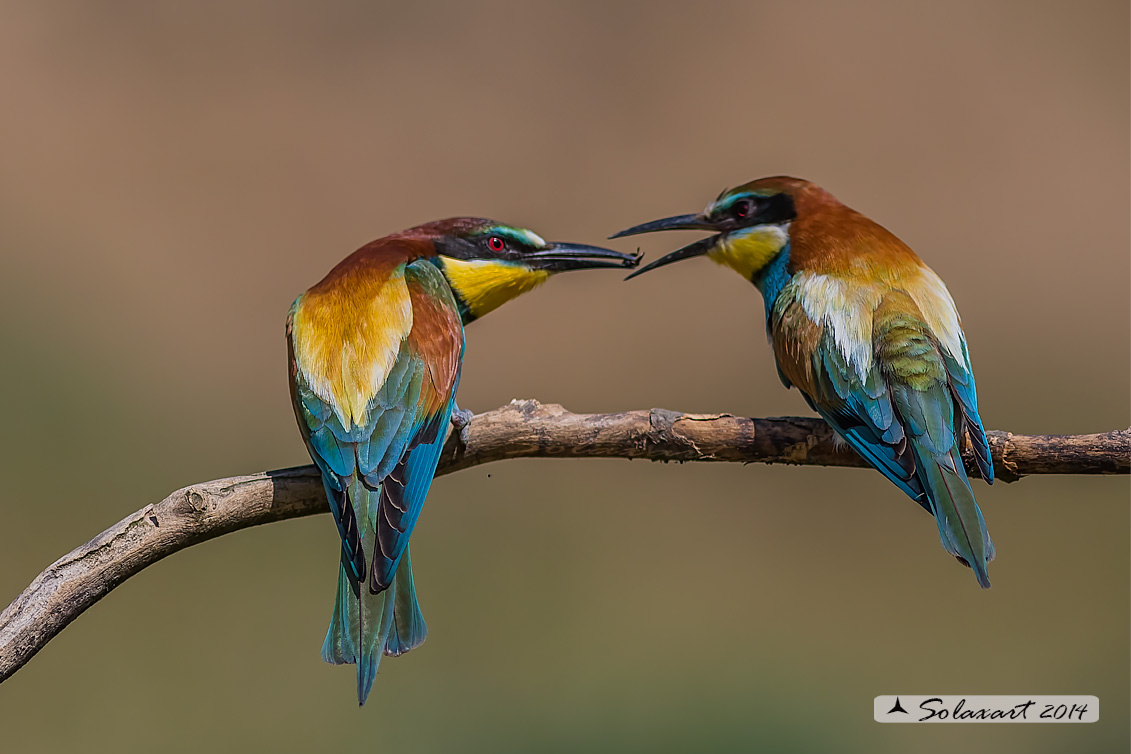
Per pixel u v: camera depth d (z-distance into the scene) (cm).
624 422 711
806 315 751
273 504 676
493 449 722
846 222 802
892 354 702
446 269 872
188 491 652
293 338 738
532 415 719
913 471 676
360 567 652
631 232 895
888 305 725
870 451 693
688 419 705
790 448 712
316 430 691
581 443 713
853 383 708
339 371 707
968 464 694
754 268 851
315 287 775
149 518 645
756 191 852
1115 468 662
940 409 684
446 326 759
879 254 766
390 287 757
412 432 701
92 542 634
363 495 673
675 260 884
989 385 1656
